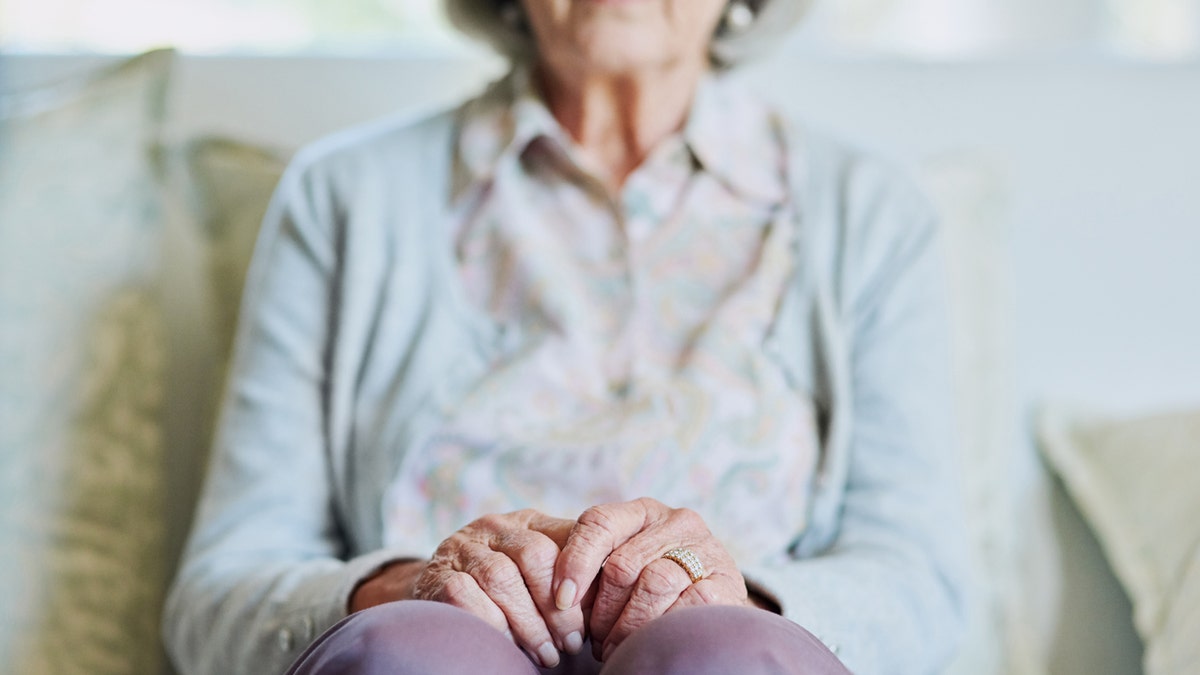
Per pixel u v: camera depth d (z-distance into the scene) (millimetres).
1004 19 1776
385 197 1191
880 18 1777
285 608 940
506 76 1265
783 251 1153
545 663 787
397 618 671
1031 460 1433
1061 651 1368
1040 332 1479
